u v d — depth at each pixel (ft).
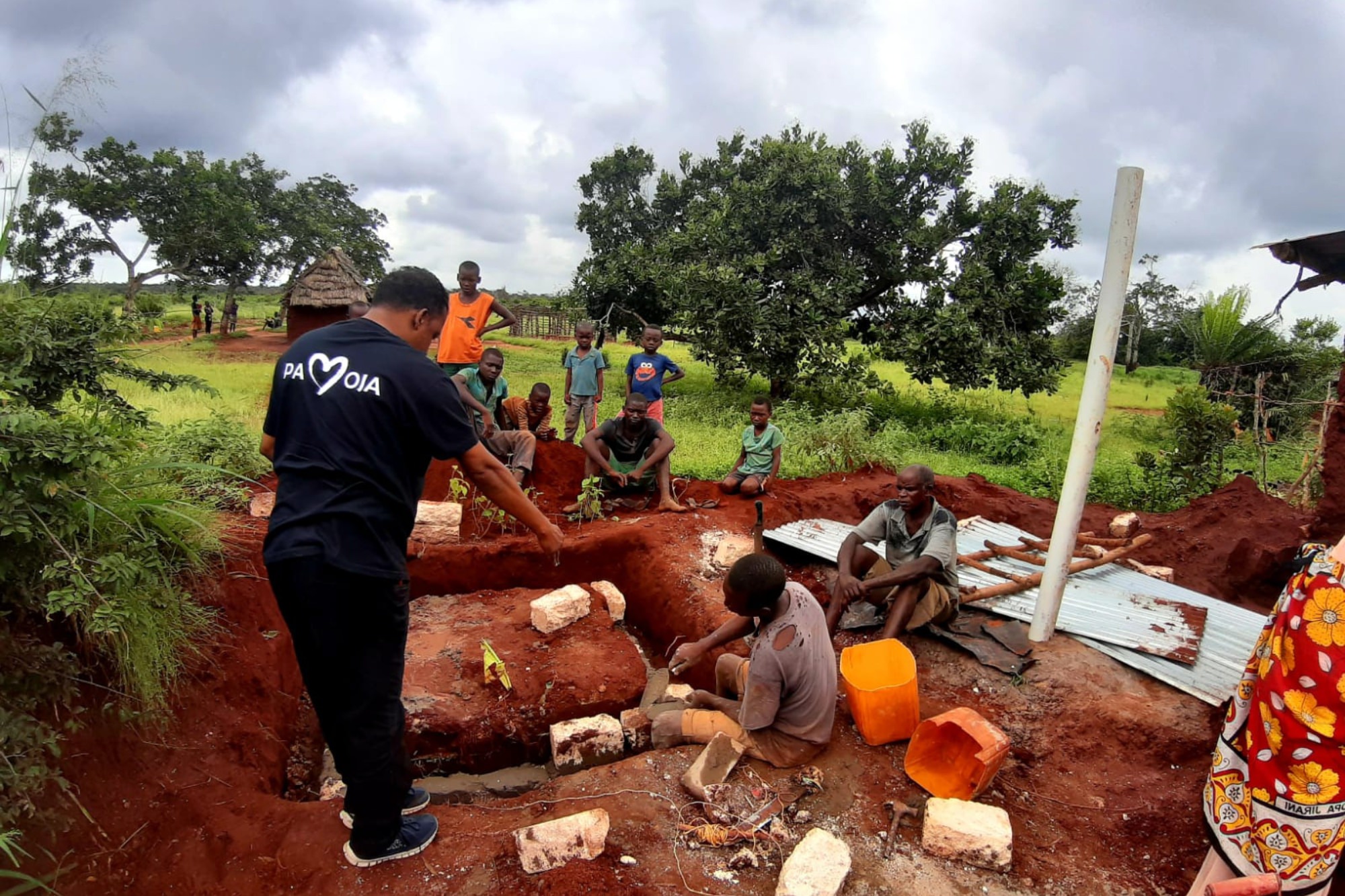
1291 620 7.52
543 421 26.55
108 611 10.11
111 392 13.48
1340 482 17.87
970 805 10.96
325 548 8.61
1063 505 14.56
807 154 49.14
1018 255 48.60
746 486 24.12
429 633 17.40
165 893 9.93
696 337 48.80
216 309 125.08
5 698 9.52
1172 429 36.35
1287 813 7.70
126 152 91.30
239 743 12.76
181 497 14.76
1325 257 15.89
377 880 10.00
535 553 20.45
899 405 52.13
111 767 10.84
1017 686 14.25
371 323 9.48
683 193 60.44
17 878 8.53
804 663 12.01
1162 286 117.60
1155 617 16.06
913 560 15.43
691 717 13.14
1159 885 10.48
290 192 126.62
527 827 10.51
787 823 11.18
